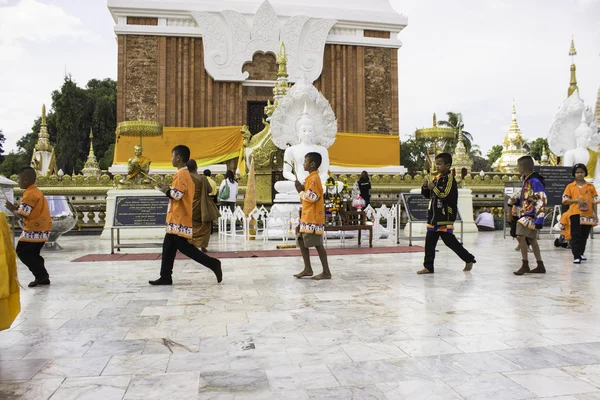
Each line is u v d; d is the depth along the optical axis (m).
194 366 3.51
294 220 13.36
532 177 7.71
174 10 25.53
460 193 16.94
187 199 6.76
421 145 54.78
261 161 17.88
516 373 3.35
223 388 3.12
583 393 3.02
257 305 5.44
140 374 3.36
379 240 13.80
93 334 4.33
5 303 3.62
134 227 10.44
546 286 6.56
